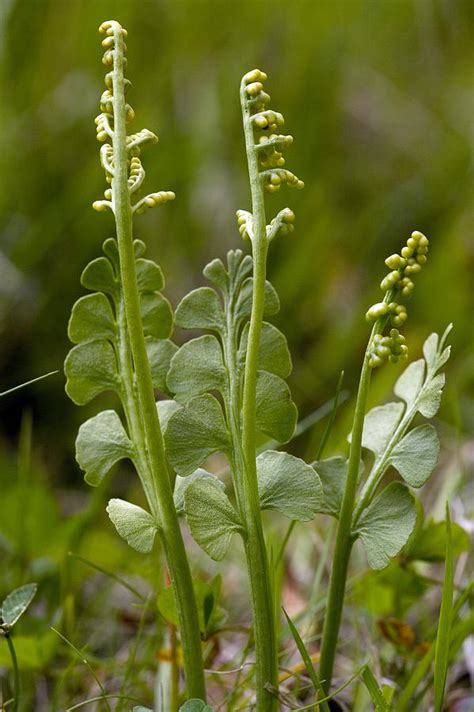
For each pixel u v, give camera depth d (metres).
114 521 0.30
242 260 0.31
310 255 0.60
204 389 0.31
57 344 0.56
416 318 0.62
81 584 0.39
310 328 0.61
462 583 0.38
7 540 0.39
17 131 0.62
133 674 0.35
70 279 0.56
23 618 0.35
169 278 0.62
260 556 0.30
